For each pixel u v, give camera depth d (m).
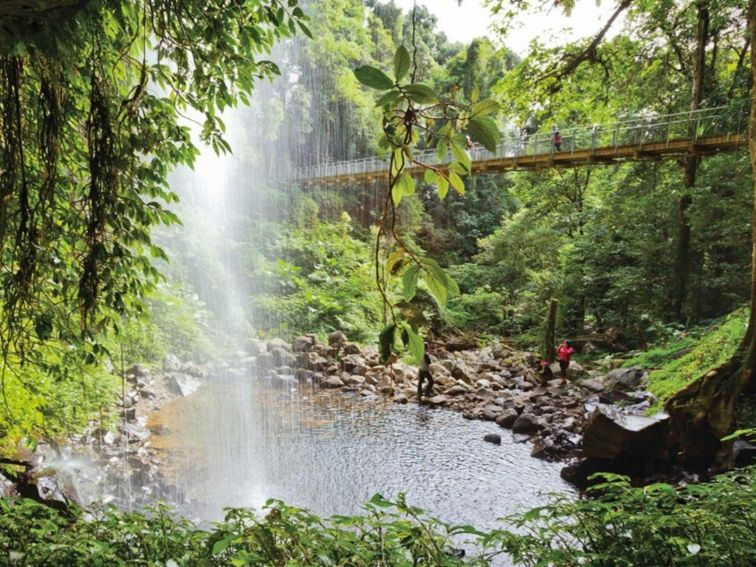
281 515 1.68
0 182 2.04
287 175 21.17
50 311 2.37
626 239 12.55
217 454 6.43
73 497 4.30
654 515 1.76
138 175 2.45
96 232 2.34
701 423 5.36
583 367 11.10
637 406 7.32
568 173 15.16
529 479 6.00
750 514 1.79
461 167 0.81
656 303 11.58
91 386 5.88
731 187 9.47
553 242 15.22
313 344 12.48
